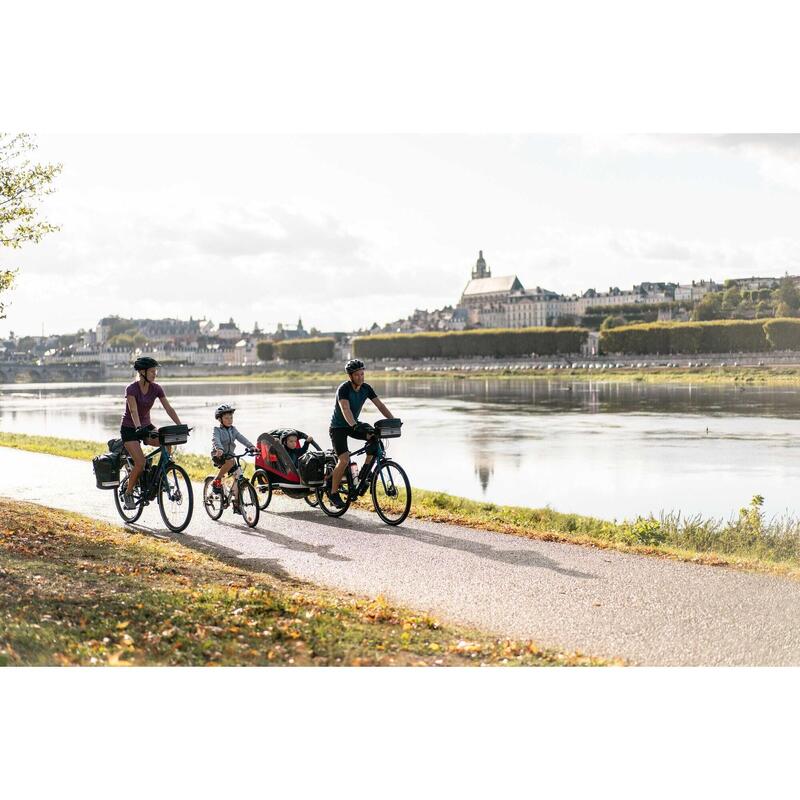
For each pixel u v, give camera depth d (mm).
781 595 9297
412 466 29453
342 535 12750
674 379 105250
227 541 12461
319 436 40875
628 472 27734
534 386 103000
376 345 171000
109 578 9758
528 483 25453
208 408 67812
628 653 7750
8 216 17969
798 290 123750
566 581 9953
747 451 33719
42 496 16656
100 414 61344
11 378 162375
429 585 9867
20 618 8070
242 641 8094
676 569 10445
